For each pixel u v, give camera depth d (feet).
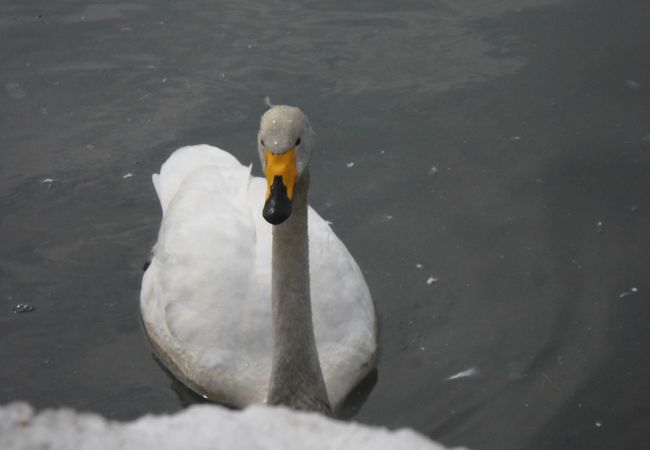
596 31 42.42
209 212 31.96
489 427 27.68
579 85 39.88
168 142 38.55
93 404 29.45
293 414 12.77
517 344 30.53
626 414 27.73
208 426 12.22
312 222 32.35
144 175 37.63
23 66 42.50
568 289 32.19
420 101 39.58
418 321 31.81
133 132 39.22
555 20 43.32
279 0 45.60
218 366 29.81
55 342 31.65
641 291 31.81
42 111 40.34
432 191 36.01
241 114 39.55
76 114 40.16
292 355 26.68
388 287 32.94
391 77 40.70
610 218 34.53
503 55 41.52
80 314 32.83
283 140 23.50
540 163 36.76
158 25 44.32
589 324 30.89
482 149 37.47
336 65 41.47
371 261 33.76
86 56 42.86
